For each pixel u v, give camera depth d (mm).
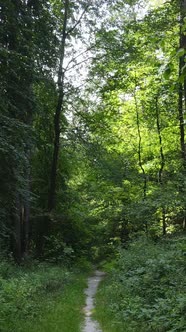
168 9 17797
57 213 25891
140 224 23188
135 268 14781
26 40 17328
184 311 7980
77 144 25297
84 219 30156
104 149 25703
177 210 19375
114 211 26688
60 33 23625
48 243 25531
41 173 28141
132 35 23047
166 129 25281
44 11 20219
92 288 17688
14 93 16891
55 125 24828
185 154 19969
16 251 20078
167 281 10531
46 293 13484
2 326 8688
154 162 26531
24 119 18734
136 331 8547
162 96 24453
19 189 16297
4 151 14281
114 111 25953
